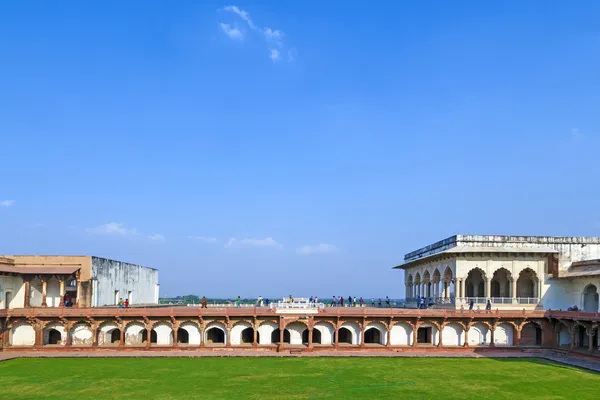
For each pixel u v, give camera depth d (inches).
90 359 1781.5
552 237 2285.9
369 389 1349.7
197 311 1987.0
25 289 2084.2
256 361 1749.5
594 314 1804.9
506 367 1679.4
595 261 2094.0
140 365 1670.8
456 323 2075.5
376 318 2037.4
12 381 1429.6
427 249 2736.2
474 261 2198.6
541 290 2198.6
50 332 2057.1
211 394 1286.9
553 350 2015.3
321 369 1611.7
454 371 1601.9
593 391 1341.0
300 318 2006.6
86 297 2158.0
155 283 3228.3
